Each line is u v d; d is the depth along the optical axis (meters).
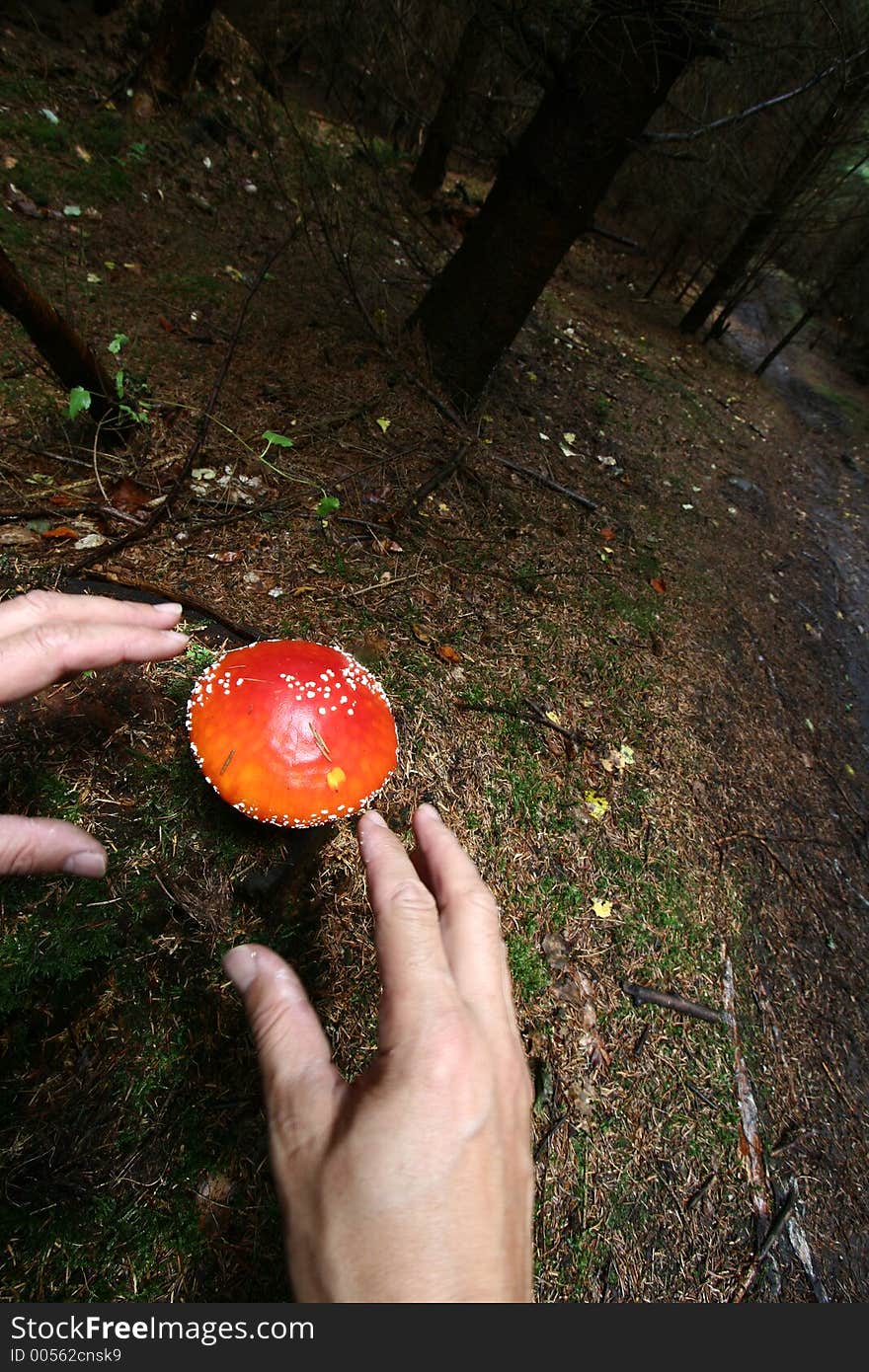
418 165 1.68
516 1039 0.22
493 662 0.64
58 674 0.29
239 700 0.35
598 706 0.67
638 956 0.53
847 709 1.06
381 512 0.74
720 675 0.84
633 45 0.69
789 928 0.66
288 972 0.23
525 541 0.82
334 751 0.34
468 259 0.93
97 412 0.63
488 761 0.56
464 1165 0.19
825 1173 0.52
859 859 0.82
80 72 1.27
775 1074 0.55
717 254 2.25
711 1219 0.45
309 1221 0.19
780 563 1.25
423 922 0.22
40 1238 0.30
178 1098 0.34
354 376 0.91
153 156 1.20
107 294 0.89
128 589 0.52
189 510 0.64
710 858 0.63
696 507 1.19
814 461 1.95
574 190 0.84
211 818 0.40
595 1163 0.43
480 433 0.97
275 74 1.21
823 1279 0.47
